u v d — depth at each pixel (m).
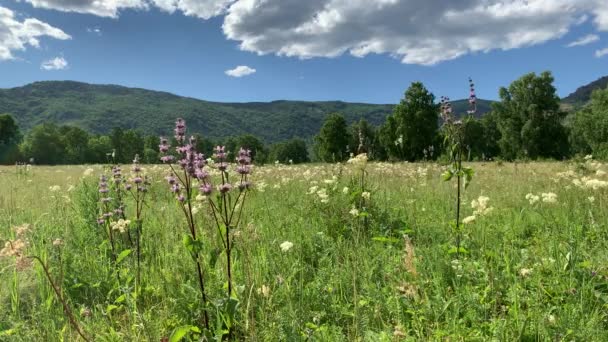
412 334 3.63
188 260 5.00
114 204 6.40
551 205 7.48
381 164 16.73
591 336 3.18
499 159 26.25
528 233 6.55
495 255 4.74
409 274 4.42
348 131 70.62
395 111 57.41
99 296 4.64
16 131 107.12
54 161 106.25
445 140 5.62
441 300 3.86
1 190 11.55
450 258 5.13
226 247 3.74
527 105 63.47
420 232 6.41
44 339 3.53
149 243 5.82
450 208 7.91
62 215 7.03
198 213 5.74
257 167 15.31
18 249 3.11
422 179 12.05
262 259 5.00
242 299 3.84
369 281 4.41
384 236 6.23
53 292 4.40
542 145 62.28
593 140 56.59
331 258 5.26
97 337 3.49
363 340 3.33
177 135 3.66
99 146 111.25
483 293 4.11
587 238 5.59
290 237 5.98
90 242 6.10
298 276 4.81
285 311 3.64
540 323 3.29
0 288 4.55
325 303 4.12
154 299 4.38
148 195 9.14
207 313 3.71
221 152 3.72
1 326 3.91
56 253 4.88
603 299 3.73
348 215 6.51
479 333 3.37
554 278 4.18
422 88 56.84
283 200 8.90
